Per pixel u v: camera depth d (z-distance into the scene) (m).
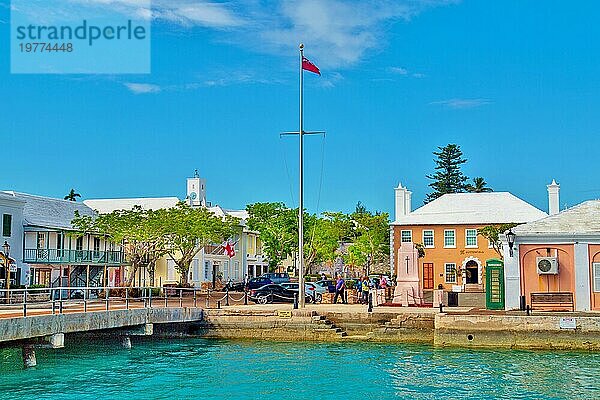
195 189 99.56
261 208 87.81
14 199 58.97
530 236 42.41
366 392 26.45
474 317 37.31
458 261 75.00
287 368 31.59
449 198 79.50
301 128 45.62
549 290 42.03
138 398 25.33
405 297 47.94
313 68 46.44
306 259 87.06
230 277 88.12
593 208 43.44
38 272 62.47
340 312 41.91
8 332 27.23
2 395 25.38
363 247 88.75
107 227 63.62
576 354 35.00
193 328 42.81
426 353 35.91
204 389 27.00
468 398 25.39
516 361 33.03
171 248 66.06
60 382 27.92
